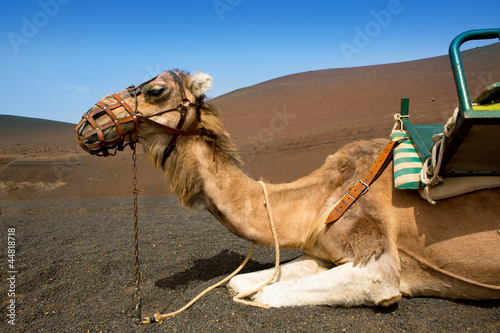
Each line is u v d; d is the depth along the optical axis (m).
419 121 13.34
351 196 3.71
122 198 13.90
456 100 15.48
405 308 3.55
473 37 2.94
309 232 3.89
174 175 3.93
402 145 3.71
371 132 14.33
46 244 6.72
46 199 14.34
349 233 3.63
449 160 3.16
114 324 3.47
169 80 3.90
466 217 3.40
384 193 3.70
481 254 3.35
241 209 3.84
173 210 11.15
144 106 3.80
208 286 4.35
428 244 3.52
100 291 4.48
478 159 3.15
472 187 3.35
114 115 3.71
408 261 3.65
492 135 2.87
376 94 20.86
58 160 19.19
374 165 3.78
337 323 3.22
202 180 3.84
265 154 15.59
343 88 24.12
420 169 3.46
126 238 7.07
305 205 4.00
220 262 5.41
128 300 4.11
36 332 3.40
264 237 3.88
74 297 4.29
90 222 9.23
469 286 3.49
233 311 3.52
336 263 3.81
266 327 3.19
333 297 3.45
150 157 3.97
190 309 3.67
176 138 3.89
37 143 27.61
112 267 5.30
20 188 15.71
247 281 3.86
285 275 3.95
